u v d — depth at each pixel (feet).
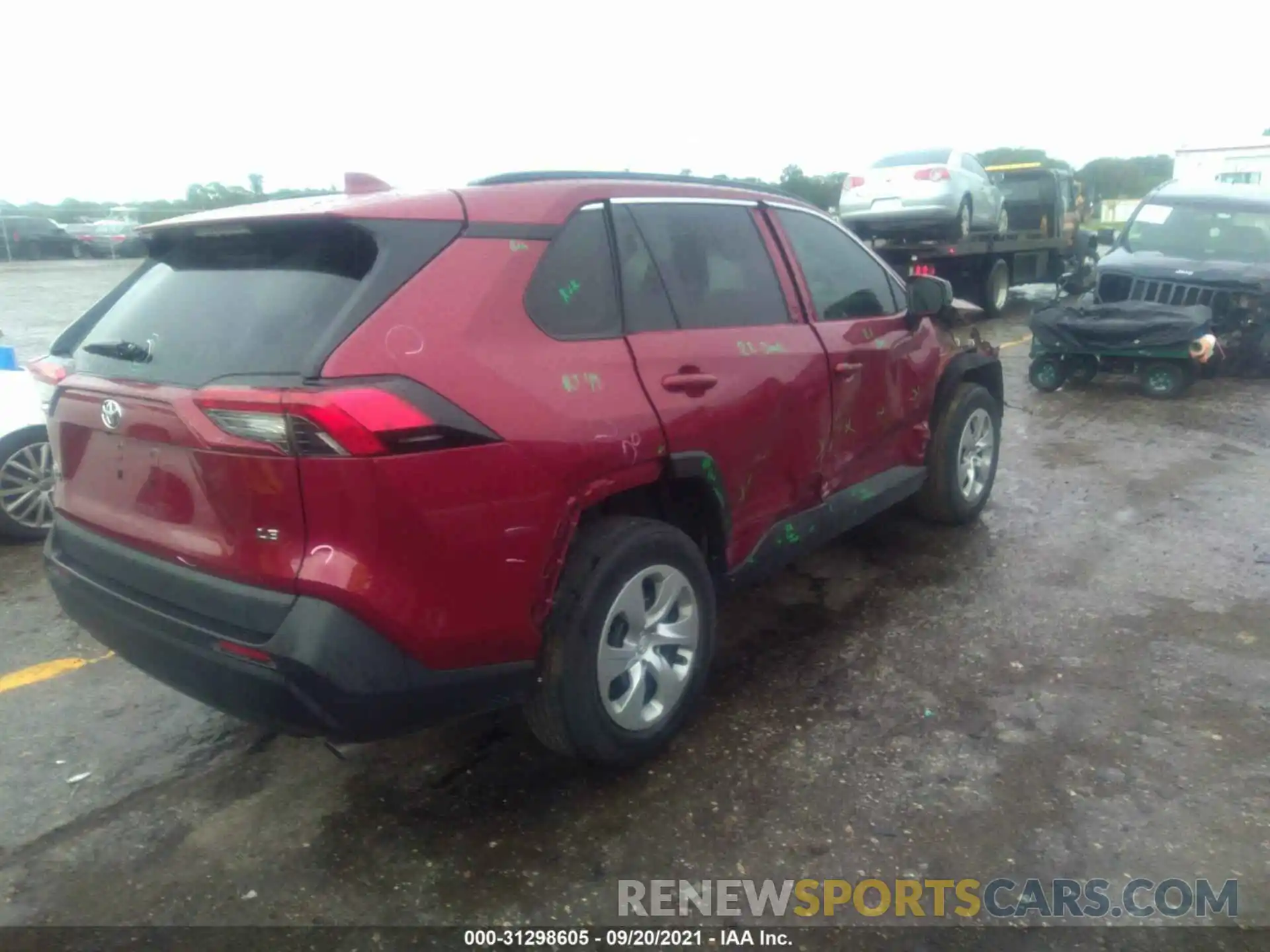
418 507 8.54
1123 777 10.74
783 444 12.79
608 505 11.08
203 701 9.30
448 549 8.81
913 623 14.58
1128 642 13.84
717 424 11.48
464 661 9.23
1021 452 23.94
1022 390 31.58
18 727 12.27
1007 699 12.41
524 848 9.89
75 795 10.88
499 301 9.57
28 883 9.52
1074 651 13.64
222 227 9.68
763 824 10.15
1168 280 32.32
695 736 11.76
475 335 9.26
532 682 9.94
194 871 9.66
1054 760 11.07
